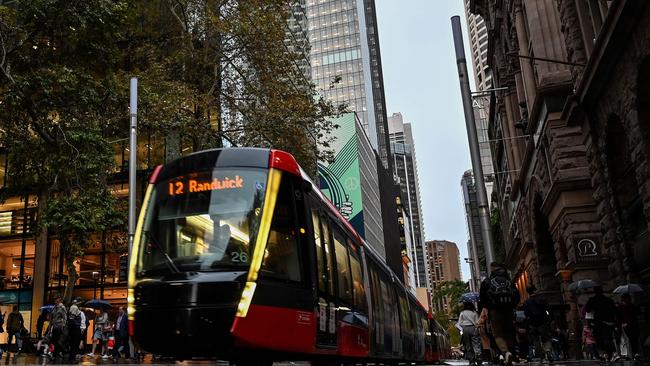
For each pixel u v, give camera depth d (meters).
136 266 8.97
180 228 9.12
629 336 14.71
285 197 9.42
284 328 8.62
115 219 19.84
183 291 8.33
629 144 17.30
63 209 18.47
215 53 27.09
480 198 16.94
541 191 31.16
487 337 13.65
